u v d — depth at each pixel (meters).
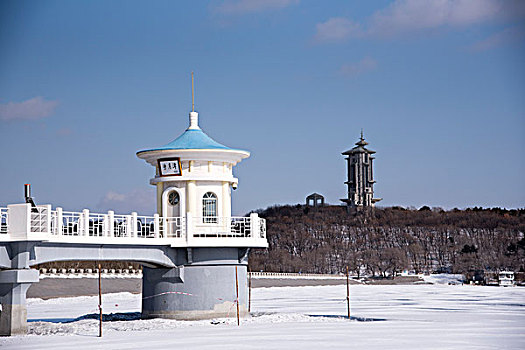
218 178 45.94
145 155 46.59
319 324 49.22
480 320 57.25
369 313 66.94
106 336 39.88
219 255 45.41
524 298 104.12
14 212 35.38
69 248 38.28
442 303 89.25
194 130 48.53
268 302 92.25
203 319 44.78
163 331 41.66
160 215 46.44
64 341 37.75
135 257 42.09
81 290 106.25
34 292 99.56
